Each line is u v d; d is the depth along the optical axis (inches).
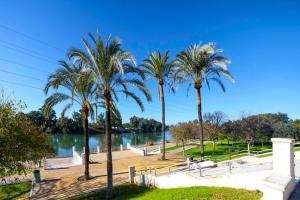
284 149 358.3
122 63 733.9
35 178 849.5
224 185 507.8
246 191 438.6
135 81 764.6
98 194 713.6
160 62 1240.2
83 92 884.0
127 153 1593.3
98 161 1302.9
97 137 3939.5
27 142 692.7
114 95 759.7
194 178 617.9
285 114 3592.5
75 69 890.1
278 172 362.9
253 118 1827.0
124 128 5374.0
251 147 1804.9
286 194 319.9
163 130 1272.1
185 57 1026.1
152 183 722.8
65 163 1240.8
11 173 681.0
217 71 1043.9
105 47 727.1
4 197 756.6
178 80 1091.9
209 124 1820.9
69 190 780.0
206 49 1008.9
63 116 943.0
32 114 3897.6
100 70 723.4
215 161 864.3
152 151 1761.8
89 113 919.0
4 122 657.0
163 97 1275.8
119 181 847.1
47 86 867.4
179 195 485.4
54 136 4055.1
